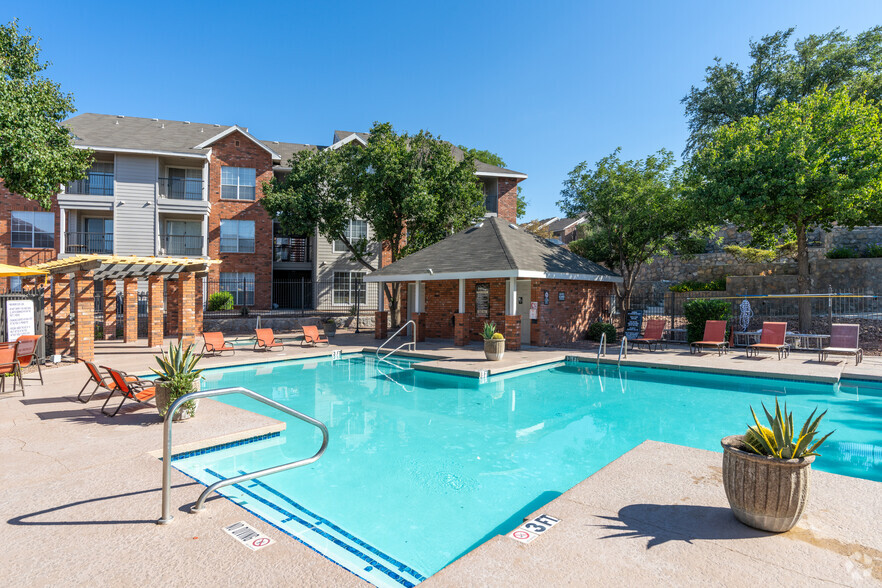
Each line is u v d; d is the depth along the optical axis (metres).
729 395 10.32
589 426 8.06
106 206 24.75
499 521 4.68
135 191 25.16
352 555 3.97
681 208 18.75
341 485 5.54
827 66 29.25
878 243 21.42
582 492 4.29
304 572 3.00
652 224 19.62
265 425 6.66
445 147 21.53
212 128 29.80
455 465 6.26
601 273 19.12
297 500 5.06
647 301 26.98
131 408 7.60
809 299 17.25
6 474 4.68
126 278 17.31
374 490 5.40
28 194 14.48
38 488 4.32
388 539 4.28
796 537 3.39
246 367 13.70
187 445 5.77
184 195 27.59
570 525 3.63
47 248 25.72
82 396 8.51
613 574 2.95
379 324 19.33
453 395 10.43
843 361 12.99
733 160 16.16
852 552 3.18
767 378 11.46
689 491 4.29
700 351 15.49
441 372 12.34
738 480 3.51
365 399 10.05
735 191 16.20
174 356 6.89
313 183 22.95
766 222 17.91
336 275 29.61
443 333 20.14
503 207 32.84
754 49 32.28
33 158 13.16
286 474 5.79
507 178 32.91
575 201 21.39
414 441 7.26
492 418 8.56
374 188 20.36
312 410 9.14
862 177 14.23
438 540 4.27
